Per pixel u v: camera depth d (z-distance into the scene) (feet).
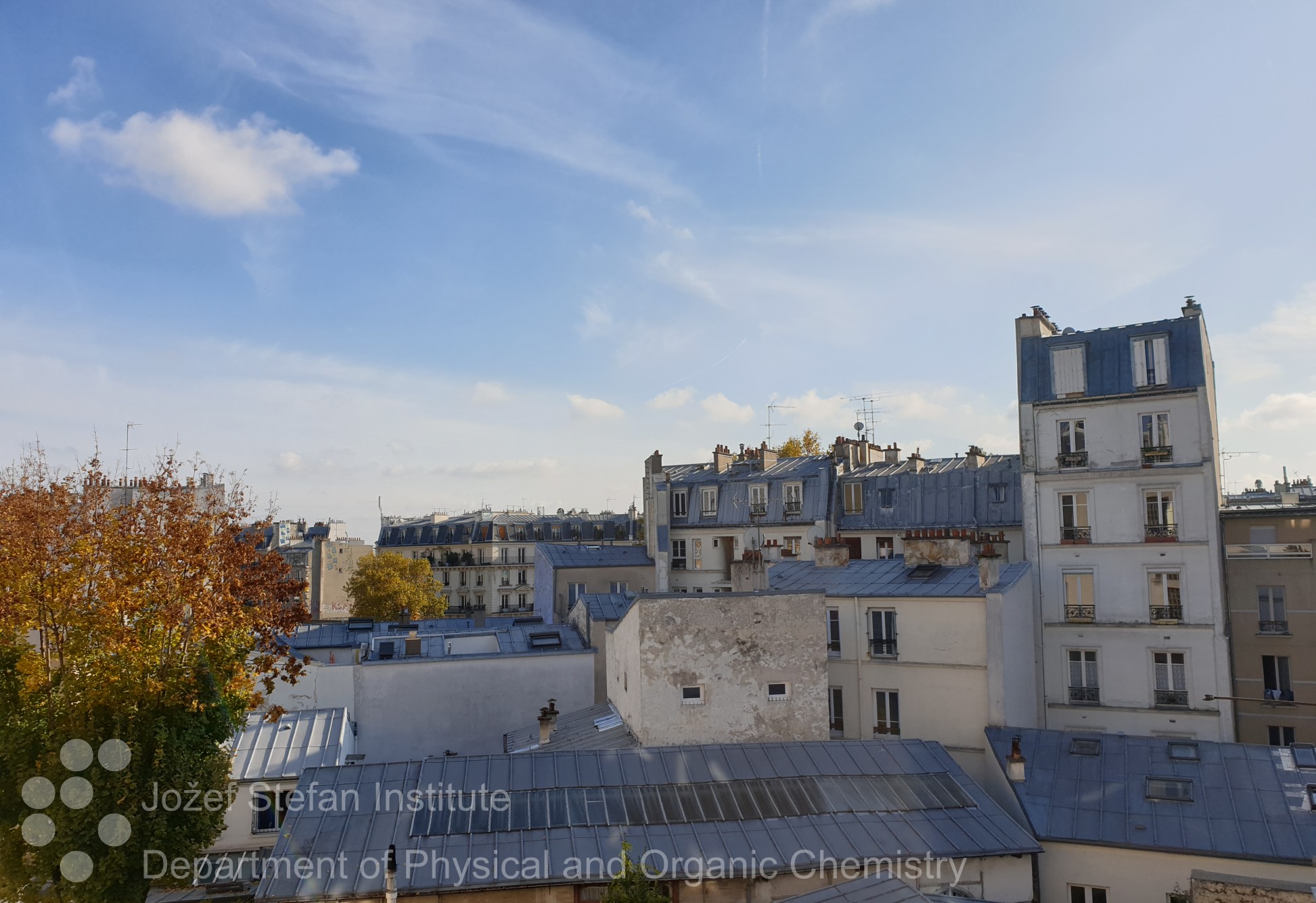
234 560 97.96
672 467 247.91
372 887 67.05
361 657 134.82
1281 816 79.92
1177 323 138.31
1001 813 82.17
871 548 200.13
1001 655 104.94
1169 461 134.51
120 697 83.51
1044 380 145.18
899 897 57.77
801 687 93.91
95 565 94.58
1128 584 135.33
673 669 92.38
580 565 211.61
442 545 385.70
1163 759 90.17
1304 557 136.05
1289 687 135.13
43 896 84.17
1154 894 79.61
